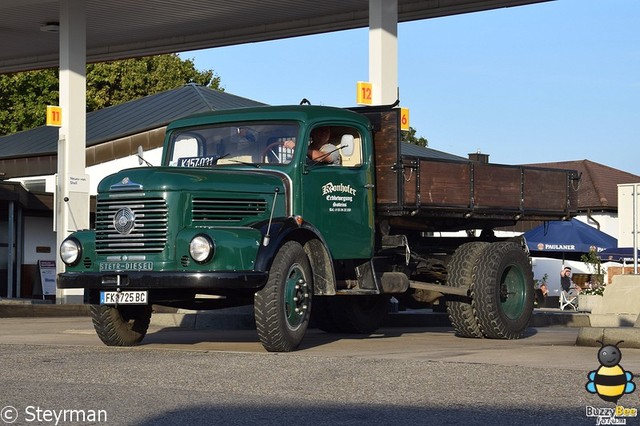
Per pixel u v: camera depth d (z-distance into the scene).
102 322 11.66
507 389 7.75
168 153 12.37
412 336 14.21
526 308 13.73
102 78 55.56
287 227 10.88
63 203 22.23
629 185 18.34
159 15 25.75
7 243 31.08
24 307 21.22
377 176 12.56
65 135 22.59
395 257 13.50
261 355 10.23
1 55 30.94
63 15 22.89
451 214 13.23
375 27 18.50
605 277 36.34
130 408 7.00
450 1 23.34
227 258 10.41
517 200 14.10
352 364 9.33
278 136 11.75
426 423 6.44
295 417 6.67
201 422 6.50
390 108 12.55
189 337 13.66
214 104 35.72
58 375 8.66
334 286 11.39
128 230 10.72
